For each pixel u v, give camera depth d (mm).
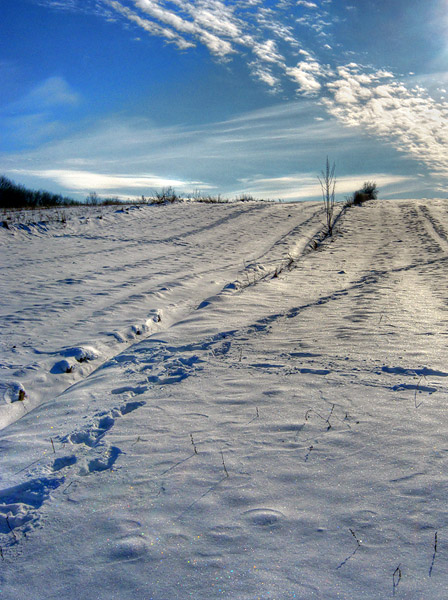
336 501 2553
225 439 3385
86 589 2098
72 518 2625
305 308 7871
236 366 5039
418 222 20828
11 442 3719
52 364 5559
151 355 5746
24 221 17906
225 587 2031
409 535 2248
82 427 3832
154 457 3217
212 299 8766
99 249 14758
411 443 3096
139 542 2355
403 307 7410
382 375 4422
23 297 9117
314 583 2014
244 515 2498
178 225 19953
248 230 19438
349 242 17109
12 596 2094
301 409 3803
